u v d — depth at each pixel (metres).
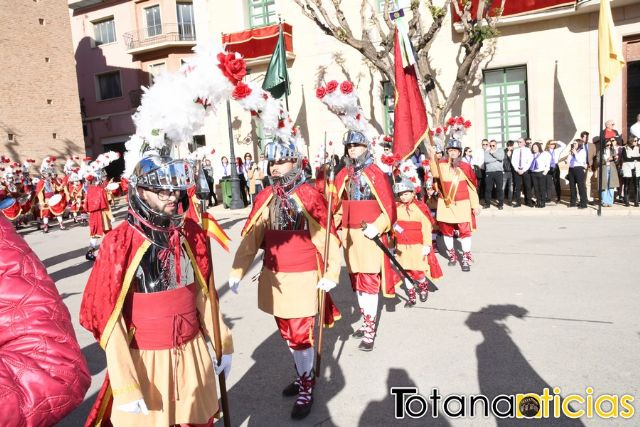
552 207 12.79
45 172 16.70
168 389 2.40
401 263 5.98
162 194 2.33
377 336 5.08
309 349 3.74
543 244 8.80
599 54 11.38
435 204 8.79
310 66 17.44
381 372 4.26
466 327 5.14
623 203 12.62
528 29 14.73
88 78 28.48
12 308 1.21
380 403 3.77
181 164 2.35
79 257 10.84
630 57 14.02
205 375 2.59
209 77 2.56
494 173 13.04
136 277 2.38
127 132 27.78
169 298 2.43
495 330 5.00
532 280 6.65
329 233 3.71
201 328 2.73
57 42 22.34
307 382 3.72
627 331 4.75
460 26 14.60
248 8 18.61
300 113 17.78
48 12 22.05
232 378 4.33
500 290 6.30
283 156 3.67
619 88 14.05
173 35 25.52
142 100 2.49
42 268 1.33
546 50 14.59
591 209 12.05
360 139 4.80
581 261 7.45
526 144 13.48
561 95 14.57
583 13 14.09
